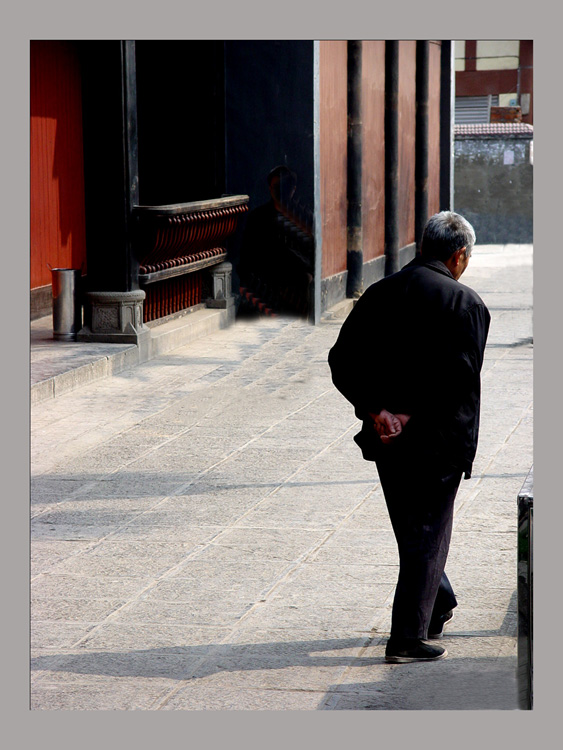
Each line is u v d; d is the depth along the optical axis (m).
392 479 7.96
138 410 16.86
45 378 17.62
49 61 25.06
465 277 34.12
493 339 22.98
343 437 14.94
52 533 10.89
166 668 7.83
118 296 20.81
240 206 25.45
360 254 30.19
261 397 17.73
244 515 11.41
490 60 44.81
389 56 32.78
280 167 26.25
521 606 7.15
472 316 7.76
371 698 7.30
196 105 26.17
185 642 8.27
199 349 22.64
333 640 8.27
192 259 23.70
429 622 8.05
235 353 22.20
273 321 26.47
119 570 9.83
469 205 43.34
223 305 25.75
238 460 13.73
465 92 44.94
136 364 20.72
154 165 26.39
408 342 7.85
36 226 24.48
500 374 19.23
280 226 26.33
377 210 32.50
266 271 26.50
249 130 26.17
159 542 10.59
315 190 26.27
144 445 14.59
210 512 11.52
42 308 24.64
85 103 20.50
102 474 13.14
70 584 9.49
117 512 11.59
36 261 24.50
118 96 20.36
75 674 7.74
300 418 16.20
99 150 20.61
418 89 36.22
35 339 21.39
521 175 43.47
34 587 9.41
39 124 24.56
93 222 20.81
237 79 26.02
